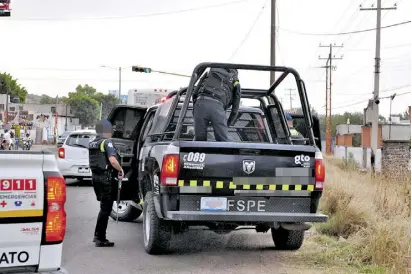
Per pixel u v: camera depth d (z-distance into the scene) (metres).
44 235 5.43
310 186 9.32
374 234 9.78
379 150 44.09
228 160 9.00
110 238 11.56
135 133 12.26
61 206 5.53
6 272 5.32
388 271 8.50
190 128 11.07
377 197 14.30
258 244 11.06
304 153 9.30
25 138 71.44
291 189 9.23
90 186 21.67
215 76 9.77
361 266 9.00
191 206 8.92
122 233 12.12
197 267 9.09
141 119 12.32
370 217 11.84
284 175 9.20
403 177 17.98
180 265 9.23
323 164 9.41
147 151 10.41
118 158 11.79
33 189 5.40
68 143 21.44
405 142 46.00
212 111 9.64
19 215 5.33
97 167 10.66
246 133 11.80
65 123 125.12
